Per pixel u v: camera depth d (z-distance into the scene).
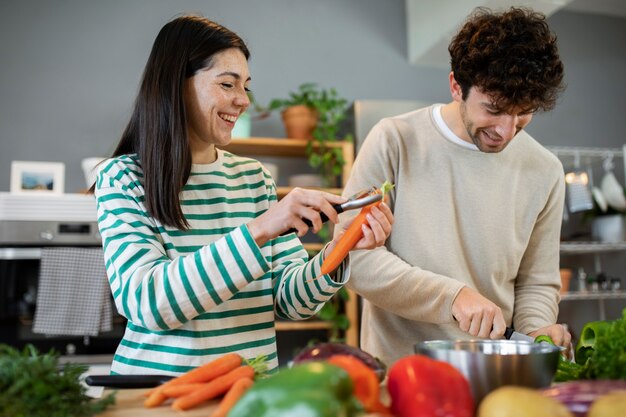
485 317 1.16
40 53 3.21
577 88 3.99
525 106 1.15
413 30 3.64
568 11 4.07
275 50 3.51
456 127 1.39
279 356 3.22
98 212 1.10
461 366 0.72
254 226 0.96
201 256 0.94
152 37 3.36
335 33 3.62
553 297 1.45
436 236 1.38
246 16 3.50
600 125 3.99
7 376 0.70
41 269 2.62
